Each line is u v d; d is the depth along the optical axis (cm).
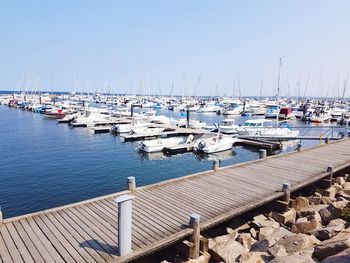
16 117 5856
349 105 8656
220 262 748
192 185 1154
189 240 761
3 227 767
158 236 735
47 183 1761
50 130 4075
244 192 1083
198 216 754
